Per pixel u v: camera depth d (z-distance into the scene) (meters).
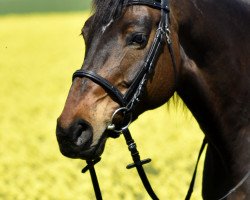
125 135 8.05
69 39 82.62
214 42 8.34
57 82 52.06
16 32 90.88
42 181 22.47
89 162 8.16
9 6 139.38
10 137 30.81
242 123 8.52
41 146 28.94
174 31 8.12
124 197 19.81
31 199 20.03
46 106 41.31
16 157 26.39
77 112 7.71
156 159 24.91
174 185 20.34
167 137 29.09
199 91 8.45
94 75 7.78
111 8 7.78
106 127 7.84
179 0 8.23
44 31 91.19
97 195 8.35
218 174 8.86
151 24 7.89
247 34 8.54
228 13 8.48
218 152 8.77
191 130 30.91
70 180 22.17
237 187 8.38
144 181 8.30
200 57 8.37
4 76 56.25
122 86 7.86
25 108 40.56
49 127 34.19
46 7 133.62
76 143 7.66
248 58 8.50
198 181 20.75
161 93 8.11
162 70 8.02
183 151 26.30
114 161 24.75
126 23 7.78
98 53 7.82
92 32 7.89
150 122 33.50
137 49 7.82
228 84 8.45
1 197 20.58
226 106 8.50
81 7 129.75
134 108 7.93
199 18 8.28
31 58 68.00
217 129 8.60
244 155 8.50
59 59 66.62
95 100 7.79
